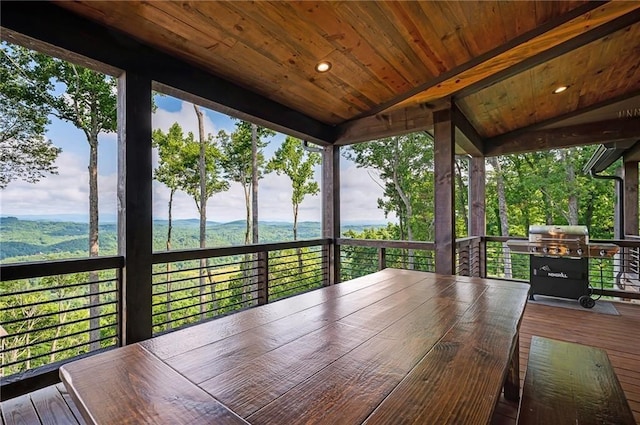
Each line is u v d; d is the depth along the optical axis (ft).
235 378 2.97
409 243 13.66
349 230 41.19
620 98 13.48
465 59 9.89
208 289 34.12
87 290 25.59
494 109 13.55
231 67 9.70
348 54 9.39
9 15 6.12
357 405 2.53
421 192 36.91
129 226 8.01
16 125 25.59
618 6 7.98
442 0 7.43
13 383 6.23
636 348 8.62
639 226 19.29
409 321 4.55
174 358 3.38
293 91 11.56
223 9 7.23
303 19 7.78
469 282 7.13
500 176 40.55
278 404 2.55
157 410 2.48
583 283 12.41
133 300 8.07
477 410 2.44
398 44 9.02
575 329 10.08
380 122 13.78
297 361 3.31
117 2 6.77
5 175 25.27
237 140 41.57
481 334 4.03
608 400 3.99
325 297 5.85
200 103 10.13
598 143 14.35
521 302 5.53
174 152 37.76
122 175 8.00
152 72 8.45
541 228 13.01
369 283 7.03
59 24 6.81
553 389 4.27
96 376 2.99
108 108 29.91
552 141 15.16
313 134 14.26
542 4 7.77
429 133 14.65
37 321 22.90
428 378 2.94
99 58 7.43
